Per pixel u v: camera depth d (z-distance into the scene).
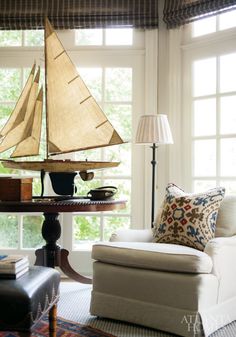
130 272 2.61
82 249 3.97
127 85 3.98
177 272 2.46
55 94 3.40
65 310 2.92
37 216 4.02
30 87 3.43
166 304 2.48
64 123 3.41
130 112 3.97
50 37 3.41
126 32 3.98
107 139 3.46
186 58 3.81
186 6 3.66
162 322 2.49
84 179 3.26
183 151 3.81
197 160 3.77
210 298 2.44
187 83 3.80
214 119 3.67
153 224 3.16
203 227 2.70
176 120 3.81
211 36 3.64
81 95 3.44
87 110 3.45
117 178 3.96
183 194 2.97
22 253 4.00
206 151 3.72
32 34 4.04
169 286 2.46
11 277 1.95
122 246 2.66
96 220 3.98
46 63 3.39
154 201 3.63
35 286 1.89
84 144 3.46
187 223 2.72
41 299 1.91
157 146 3.63
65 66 3.43
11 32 4.04
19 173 4.03
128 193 3.96
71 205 2.79
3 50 4.04
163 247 2.59
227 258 2.59
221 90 3.61
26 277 1.98
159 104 3.91
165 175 3.87
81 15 3.85
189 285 2.39
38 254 3.28
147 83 3.90
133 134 3.94
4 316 1.78
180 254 2.44
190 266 2.39
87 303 3.09
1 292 1.80
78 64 3.99
